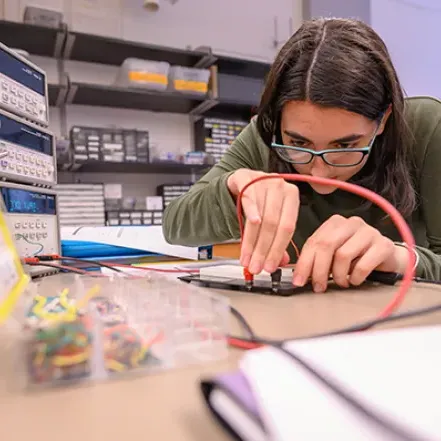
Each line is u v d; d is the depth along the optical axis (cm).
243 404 17
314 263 51
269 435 15
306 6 313
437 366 18
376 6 341
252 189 55
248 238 51
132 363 24
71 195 208
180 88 235
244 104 253
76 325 25
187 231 80
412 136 80
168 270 68
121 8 259
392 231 82
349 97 61
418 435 13
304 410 15
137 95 231
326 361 18
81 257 82
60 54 232
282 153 74
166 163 232
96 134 215
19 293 35
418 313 36
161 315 30
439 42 370
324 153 67
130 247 85
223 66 260
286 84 67
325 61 63
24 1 229
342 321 35
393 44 349
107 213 216
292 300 45
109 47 226
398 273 55
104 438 17
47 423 18
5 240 37
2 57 57
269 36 310
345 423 14
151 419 18
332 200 87
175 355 25
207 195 74
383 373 17
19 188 59
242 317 36
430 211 83
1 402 20
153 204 235
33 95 66
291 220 51
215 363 25
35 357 23
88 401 20
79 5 247
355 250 52
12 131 58
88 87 214
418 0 358
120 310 32
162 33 273
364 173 79
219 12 292
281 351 19
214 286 52
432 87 369
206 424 18
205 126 252
